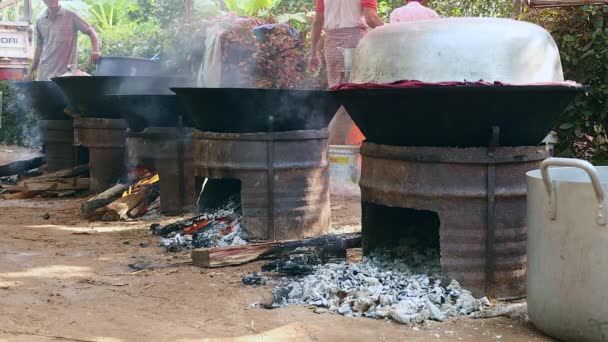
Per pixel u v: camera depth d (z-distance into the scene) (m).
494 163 4.15
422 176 4.24
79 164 9.55
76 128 8.75
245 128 5.93
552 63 4.23
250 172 5.93
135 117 7.32
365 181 4.60
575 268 3.48
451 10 9.87
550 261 3.59
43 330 3.74
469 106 4.00
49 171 9.77
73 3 24.59
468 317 3.99
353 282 4.41
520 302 4.26
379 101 4.20
